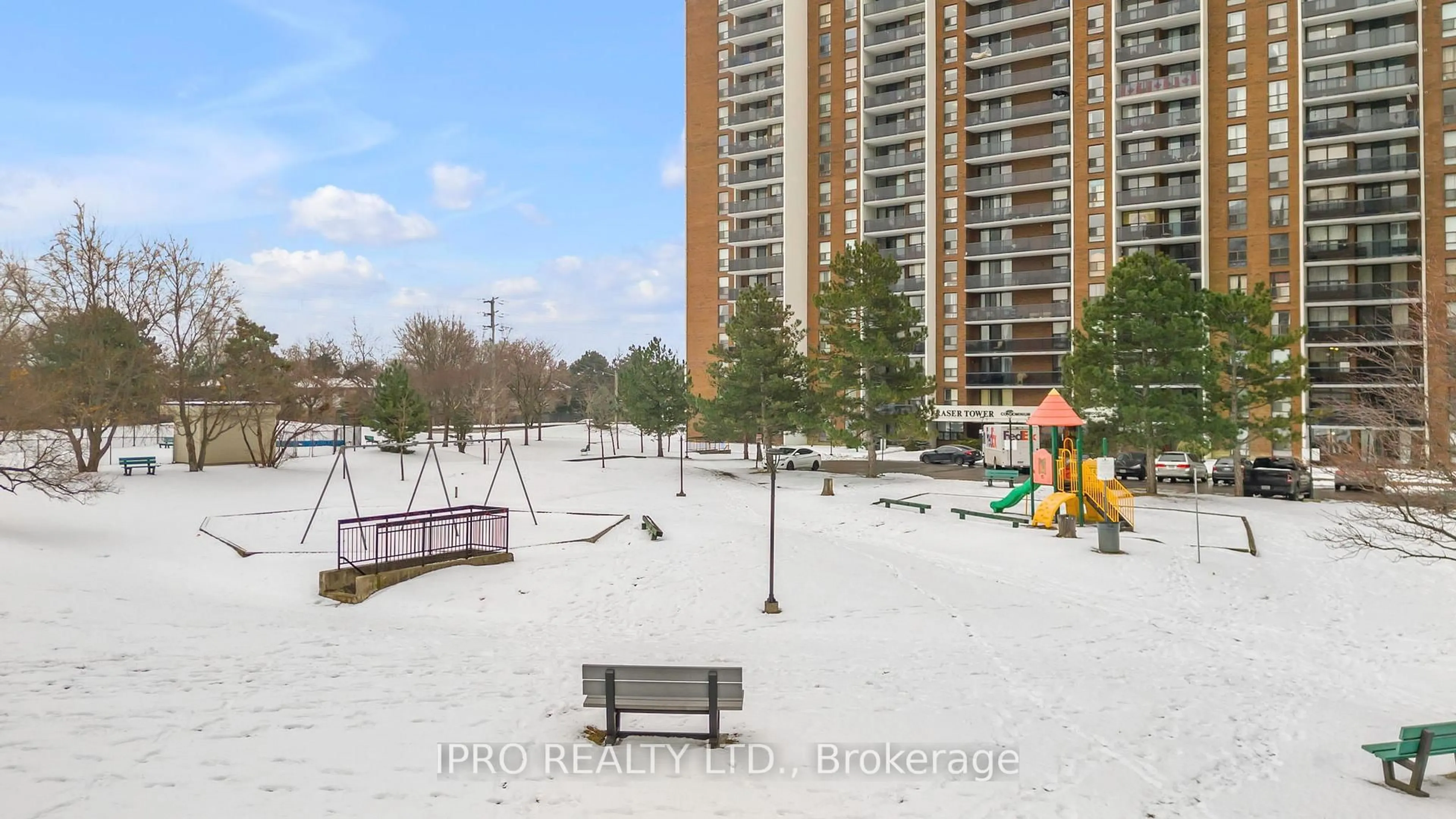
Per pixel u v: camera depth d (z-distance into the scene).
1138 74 63.41
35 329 34.03
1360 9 55.97
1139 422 35.81
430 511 22.06
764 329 45.75
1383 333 52.22
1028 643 16.27
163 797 6.66
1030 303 68.12
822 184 75.69
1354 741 10.88
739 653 14.32
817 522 30.62
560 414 120.25
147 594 17.20
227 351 41.53
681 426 57.84
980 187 68.56
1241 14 59.44
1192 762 9.53
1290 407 54.53
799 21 76.31
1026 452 51.09
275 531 25.77
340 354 66.44
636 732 9.22
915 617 18.03
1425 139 54.09
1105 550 24.75
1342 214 56.66
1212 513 32.19
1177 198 61.00
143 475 35.84
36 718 8.45
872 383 43.62
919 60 71.12
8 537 21.55
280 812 6.50
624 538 24.91
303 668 11.46
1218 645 16.94
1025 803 7.88
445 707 9.78
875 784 8.03
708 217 83.31
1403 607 20.81
